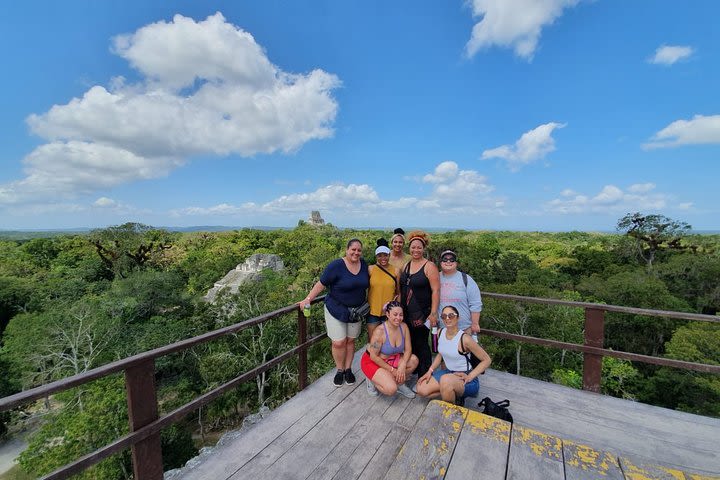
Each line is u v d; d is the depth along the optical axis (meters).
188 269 58.16
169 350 2.18
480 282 35.00
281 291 25.50
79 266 46.31
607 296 26.97
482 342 19.17
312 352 17.98
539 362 18.78
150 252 50.12
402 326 3.09
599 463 1.63
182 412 2.26
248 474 2.22
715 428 2.73
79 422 11.23
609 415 2.92
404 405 3.02
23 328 22.94
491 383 3.47
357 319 3.18
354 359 4.14
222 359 16.86
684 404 15.69
